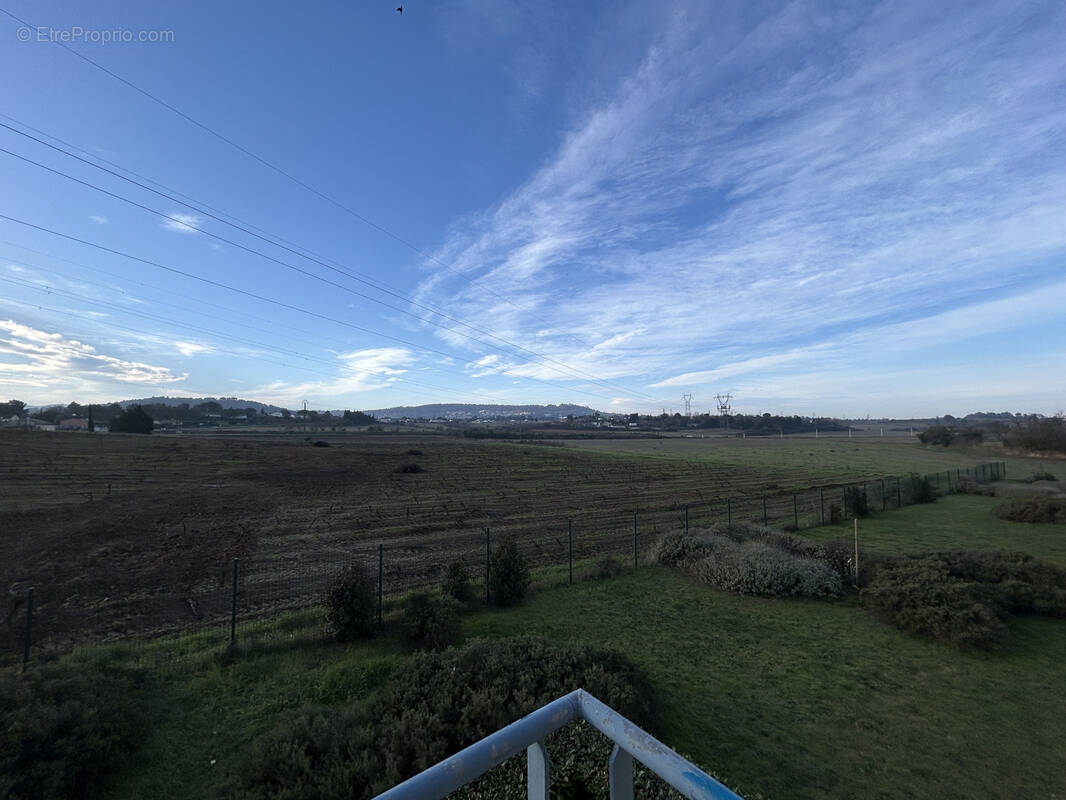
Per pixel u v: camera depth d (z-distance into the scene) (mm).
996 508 23828
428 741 5066
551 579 12531
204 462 38188
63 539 16359
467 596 10586
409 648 8320
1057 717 6961
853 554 13453
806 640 9445
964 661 8641
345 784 4562
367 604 8727
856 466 57656
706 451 77750
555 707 1635
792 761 5859
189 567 14023
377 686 7031
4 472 28359
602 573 13148
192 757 5535
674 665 8164
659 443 96750
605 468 48531
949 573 11812
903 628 9961
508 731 1476
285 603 11359
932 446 88188
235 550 16156
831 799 5262
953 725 6711
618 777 1552
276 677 7219
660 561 14719
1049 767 5898
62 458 34688
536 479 39188
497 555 11125
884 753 6082
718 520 23641
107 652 7730
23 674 6074
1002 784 5598
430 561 15477
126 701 6051
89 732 5180
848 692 7520
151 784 5105
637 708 6078
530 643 7211
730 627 9992
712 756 5828
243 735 5926
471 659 6582
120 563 14102
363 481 34000
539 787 1570
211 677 7070
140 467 33656
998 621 9469
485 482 36312
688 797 1266
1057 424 69750
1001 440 80750
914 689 7656
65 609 10594
